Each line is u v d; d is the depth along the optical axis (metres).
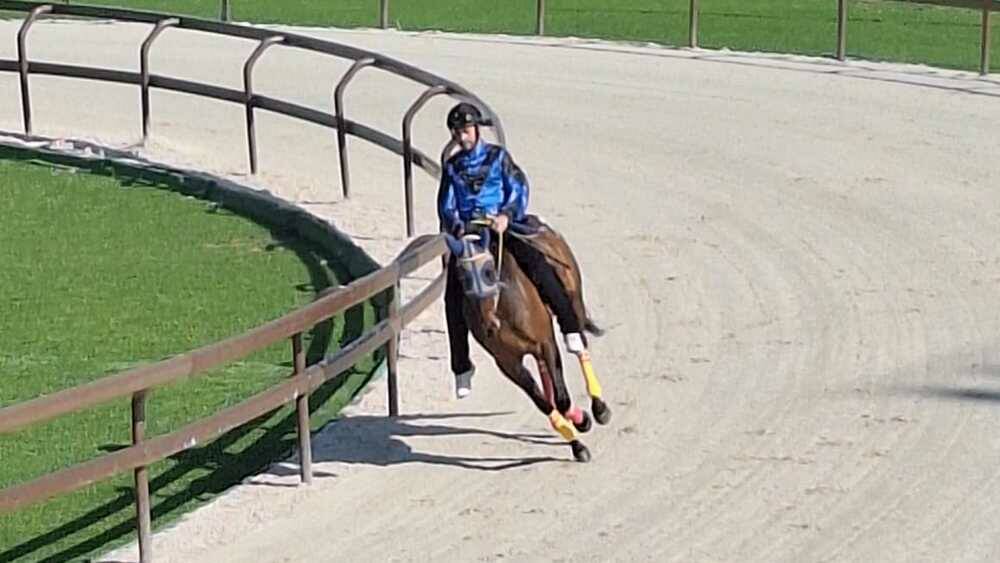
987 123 21.89
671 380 13.14
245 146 21.95
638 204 18.55
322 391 13.62
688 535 10.40
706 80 25.06
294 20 30.78
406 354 14.16
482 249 11.09
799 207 18.17
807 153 20.59
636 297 15.27
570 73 25.75
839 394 12.68
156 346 14.92
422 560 10.18
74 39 29.02
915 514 10.57
